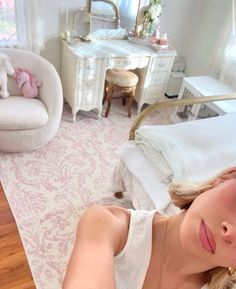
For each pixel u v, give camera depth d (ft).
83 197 7.11
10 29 8.29
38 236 6.03
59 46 9.38
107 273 1.61
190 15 10.99
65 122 9.67
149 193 5.58
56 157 8.18
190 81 9.82
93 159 8.36
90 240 1.78
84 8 8.91
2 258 5.52
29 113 7.39
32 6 7.98
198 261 1.82
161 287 2.02
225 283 1.95
